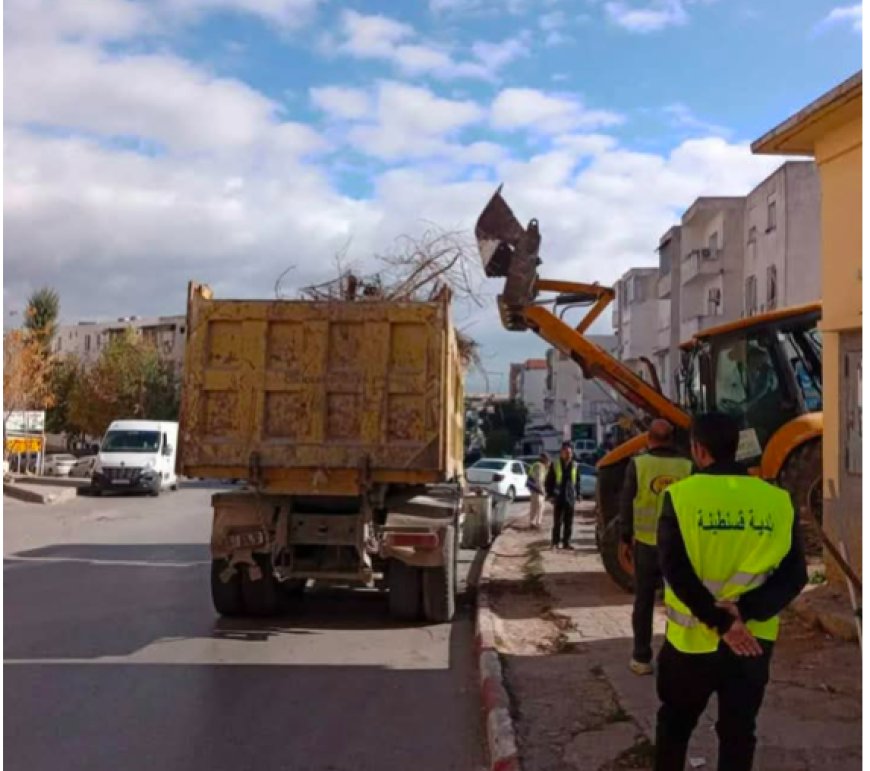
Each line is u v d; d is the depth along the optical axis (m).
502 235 12.76
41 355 49.75
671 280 49.38
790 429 11.28
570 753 6.12
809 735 6.01
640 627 7.95
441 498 11.45
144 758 6.37
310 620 11.12
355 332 10.58
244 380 10.59
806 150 10.16
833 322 9.50
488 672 7.99
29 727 6.99
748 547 4.29
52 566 16.08
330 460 10.45
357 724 7.17
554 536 18.70
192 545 19.41
